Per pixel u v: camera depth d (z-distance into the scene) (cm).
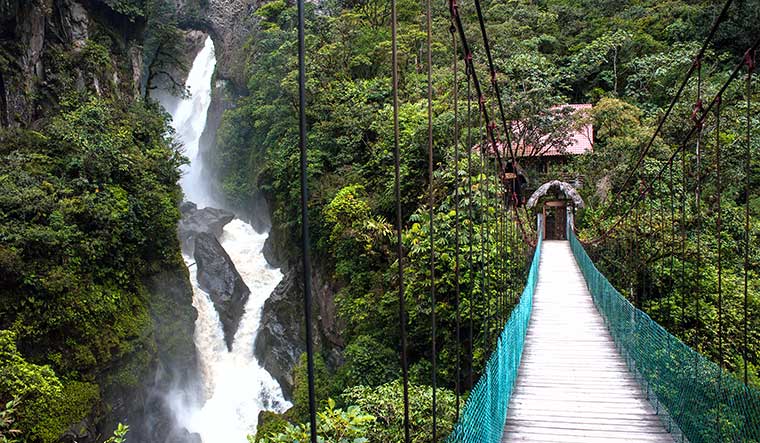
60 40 2006
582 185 2072
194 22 4612
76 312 1390
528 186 2117
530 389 780
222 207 3606
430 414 803
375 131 2073
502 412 648
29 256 1354
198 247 2356
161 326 1758
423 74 2484
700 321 1175
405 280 1311
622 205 1717
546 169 2236
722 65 2691
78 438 1242
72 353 1349
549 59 3075
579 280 1480
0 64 1689
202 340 2055
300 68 206
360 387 1013
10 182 1460
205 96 4644
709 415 563
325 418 488
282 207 2367
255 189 3142
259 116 2984
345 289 1691
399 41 2691
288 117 2523
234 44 4328
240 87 3947
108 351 1434
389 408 823
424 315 1279
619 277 1513
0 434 813
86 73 2056
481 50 2642
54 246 1398
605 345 977
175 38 2806
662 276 1279
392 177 1812
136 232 1705
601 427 657
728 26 2773
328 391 1504
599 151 2084
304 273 210
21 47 1780
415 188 1728
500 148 1966
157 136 2225
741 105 1931
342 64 2602
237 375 2027
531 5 3669
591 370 856
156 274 1816
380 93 2322
